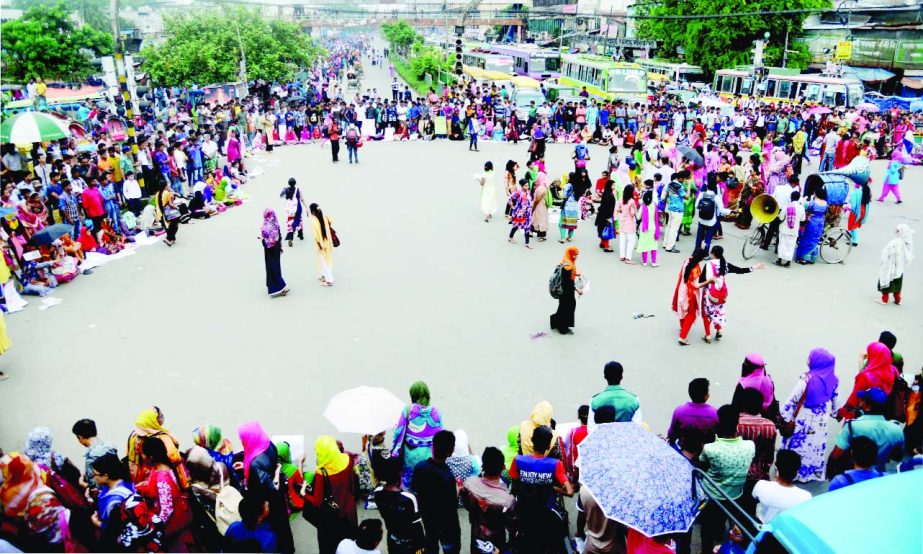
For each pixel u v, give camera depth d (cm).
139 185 1759
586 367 920
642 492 423
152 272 1295
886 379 677
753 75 3788
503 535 496
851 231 1442
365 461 642
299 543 587
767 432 584
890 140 2664
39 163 1552
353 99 4906
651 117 2934
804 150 2470
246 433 554
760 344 989
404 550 490
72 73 3744
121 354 948
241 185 2073
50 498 464
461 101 3108
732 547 528
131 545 470
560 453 612
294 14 4738
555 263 1362
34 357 938
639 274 1298
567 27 7400
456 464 625
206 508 535
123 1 1817
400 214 1741
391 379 882
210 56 3456
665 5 4841
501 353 959
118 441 734
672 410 812
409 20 7238
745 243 1377
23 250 1177
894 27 3859
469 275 1288
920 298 1165
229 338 1003
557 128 3061
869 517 323
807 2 4184
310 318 1080
